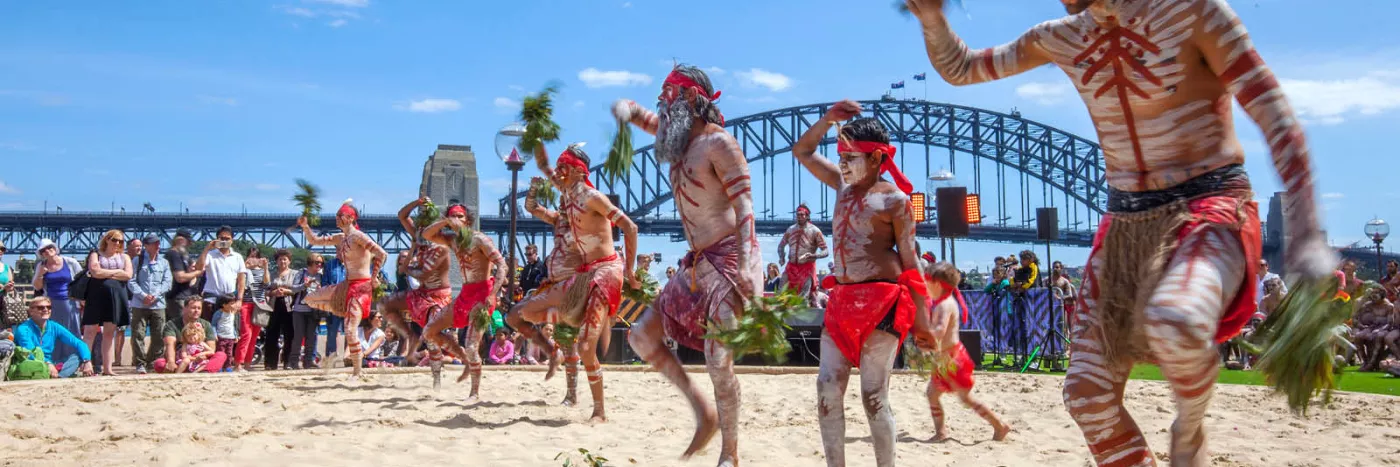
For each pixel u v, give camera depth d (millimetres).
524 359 14656
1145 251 2844
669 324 4879
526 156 6953
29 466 5062
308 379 11047
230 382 10625
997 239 142875
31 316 11422
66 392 9250
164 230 112250
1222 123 2848
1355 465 5496
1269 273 9703
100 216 111688
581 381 11039
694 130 4742
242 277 13391
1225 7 2686
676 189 4793
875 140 4156
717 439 6262
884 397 4109
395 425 6945
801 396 9664
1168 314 2533
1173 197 2848
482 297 8867
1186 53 2764
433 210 9281
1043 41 3078
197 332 12672
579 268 7195
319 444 5891
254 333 13992
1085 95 3031
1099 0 2855
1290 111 2607
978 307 15531
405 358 14664
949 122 145250
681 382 4953
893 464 4105
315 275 13633
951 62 3240
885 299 4059
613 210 6863
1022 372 13000
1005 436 6543
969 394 6457
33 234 111750
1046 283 15211
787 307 4145
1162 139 2859
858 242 4148
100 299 11945
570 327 7152
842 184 4340
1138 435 2889
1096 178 144750
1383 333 12531
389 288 10914
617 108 4965
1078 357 2957
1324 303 2588
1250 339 2801
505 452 5719
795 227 14352
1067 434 6887
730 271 4609
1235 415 7738
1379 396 8773
